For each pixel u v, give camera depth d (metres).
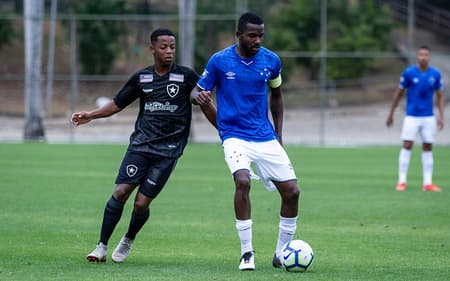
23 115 86.00
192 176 43.97
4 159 52.72
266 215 30.22
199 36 95.06
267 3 103.75
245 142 19.84
